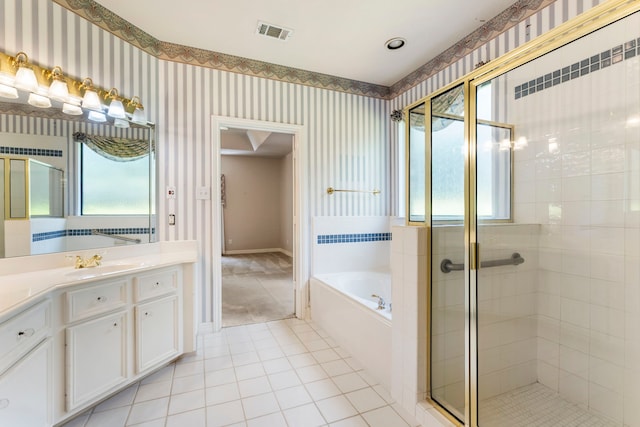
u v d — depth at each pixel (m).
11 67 1.75
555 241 1.85
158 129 2.59
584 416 1.70
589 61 1.64
